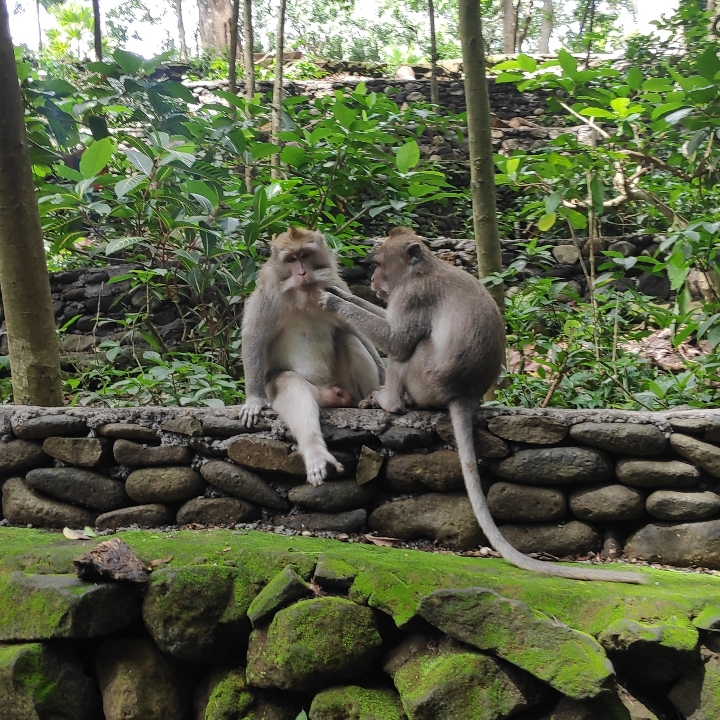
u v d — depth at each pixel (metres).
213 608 1.75
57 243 3.35
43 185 3.24
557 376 2.71
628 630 1.56
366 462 1.99
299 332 2.27
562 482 1.92
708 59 2.94
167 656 1.79
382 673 1.71
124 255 3.90
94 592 1.71
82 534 1.99
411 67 7.21
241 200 3.56
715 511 1.86
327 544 1.89
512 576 1.73
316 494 1.99
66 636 1.69
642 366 2.98
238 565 1.79
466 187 5.31
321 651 1.67
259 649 1.72
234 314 3.40
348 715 1.66
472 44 2.65
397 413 2.03
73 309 3.60
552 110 3.76
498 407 2.01
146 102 3.91
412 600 1.67
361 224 4.37
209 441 2.05
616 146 4.00
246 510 2.03
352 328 2.16
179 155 3.13
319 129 3.82
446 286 2.04
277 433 2.03
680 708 1.58
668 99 3.07
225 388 2.78
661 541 1.89
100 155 3.10
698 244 2.70
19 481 2.11
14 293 2.26
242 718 1.73
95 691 1.78
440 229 5.02
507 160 3.48
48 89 3.65
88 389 3.24
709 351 3.32
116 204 3.43
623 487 1.92
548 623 1.57
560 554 1.92
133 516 2.04
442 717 1.58
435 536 1.96
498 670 1.58
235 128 3.90
